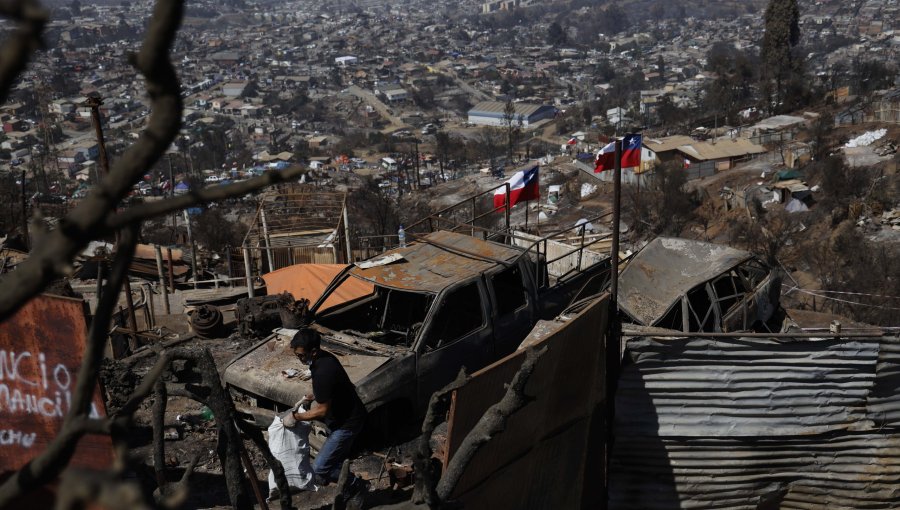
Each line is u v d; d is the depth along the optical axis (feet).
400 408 25.23
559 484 22.84
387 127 562.66
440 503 13.94
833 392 23.58
